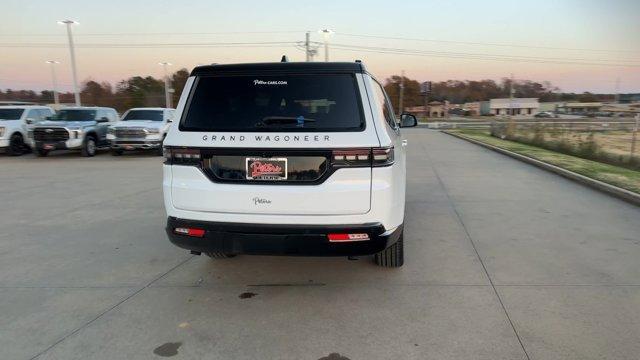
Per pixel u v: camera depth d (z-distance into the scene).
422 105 113.88
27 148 18.23
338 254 3.55
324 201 3.46
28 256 5.25
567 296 3.95
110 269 4.80
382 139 3.48
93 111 17.91
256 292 4.16
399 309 3.76
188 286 4.32
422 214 7.05
